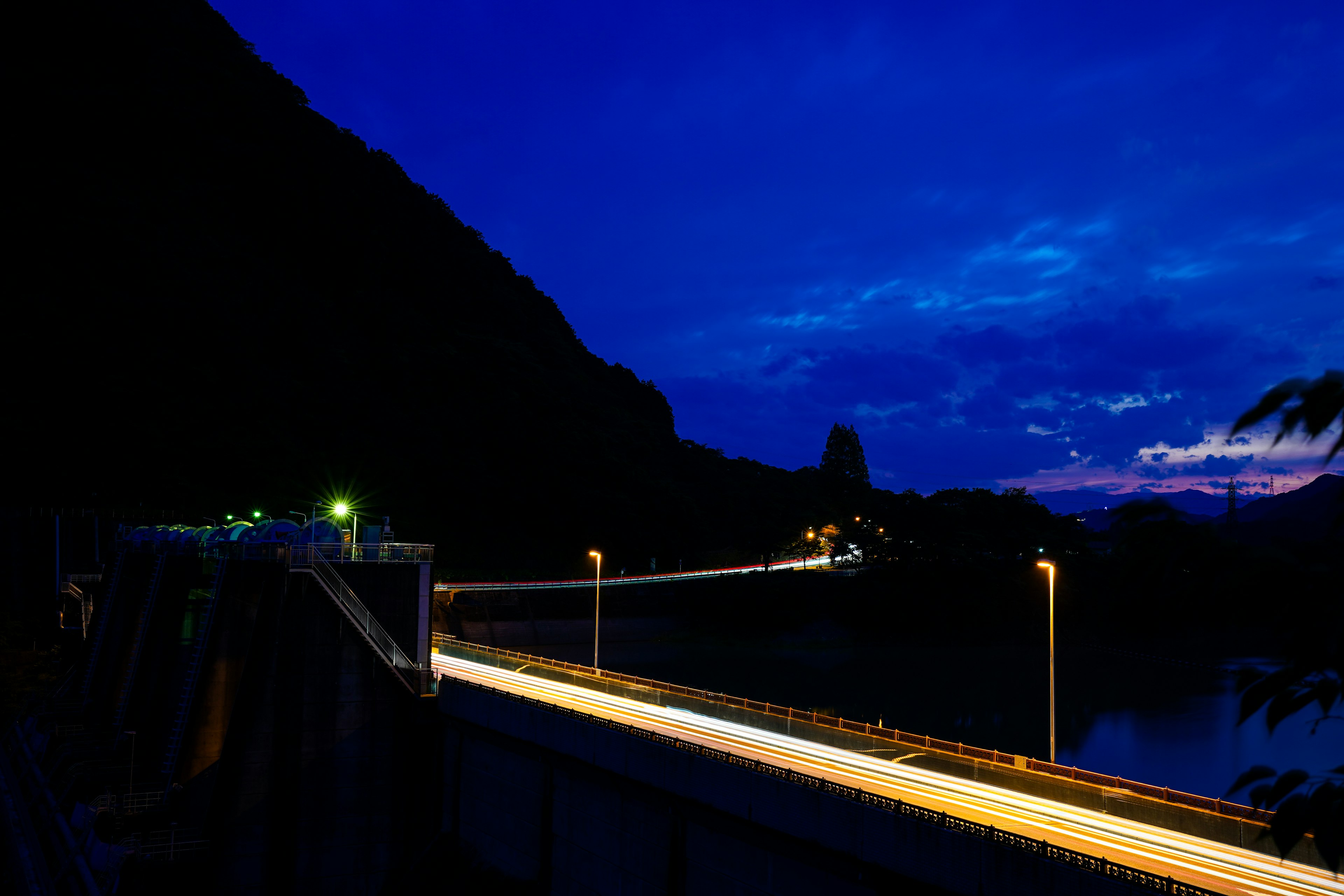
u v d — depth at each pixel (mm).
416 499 188750
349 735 55844
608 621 170250
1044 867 24984
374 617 57406
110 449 140500
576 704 59656
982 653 163625
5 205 162625
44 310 149250
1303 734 101062
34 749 73062
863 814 30250
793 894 33281
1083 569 179500
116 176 194375
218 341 178000
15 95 178750
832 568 194875
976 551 179625
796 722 49094
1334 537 7008
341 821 55094
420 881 53375
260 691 55125
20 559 118375
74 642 108125
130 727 69312
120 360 154125
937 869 27766
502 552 191875
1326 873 27266
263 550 59312
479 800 53031
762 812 34000
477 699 52688
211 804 53375
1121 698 124125
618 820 42000
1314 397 6676
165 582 72625
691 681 136375
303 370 199250
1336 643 6387
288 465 167625
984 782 38656
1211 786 81750
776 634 170250
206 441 154625
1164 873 27359
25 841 54688
